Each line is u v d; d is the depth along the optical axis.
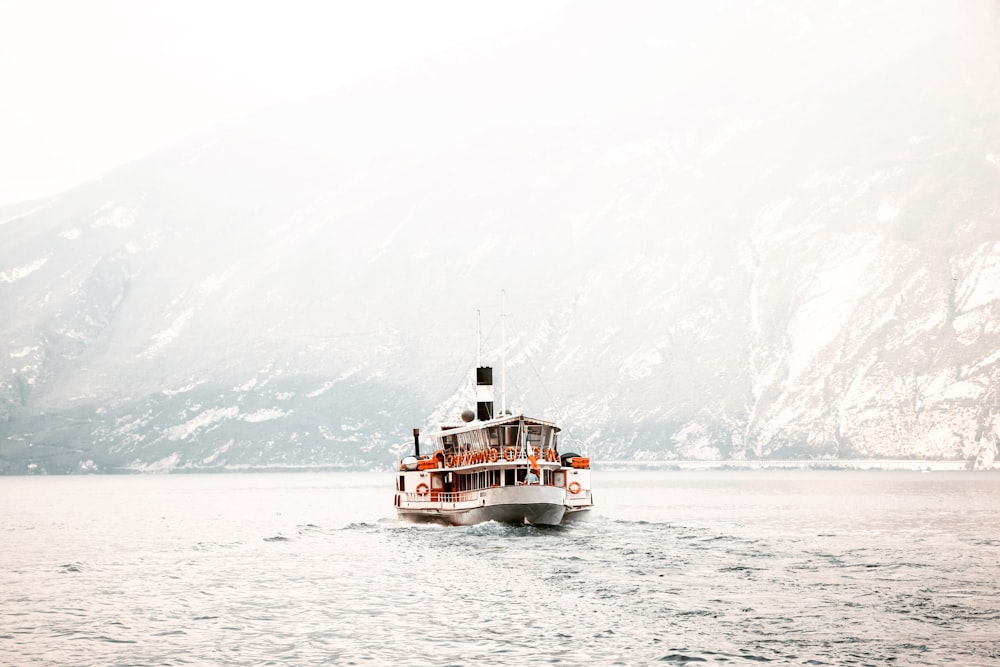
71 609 71.44
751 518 144.88
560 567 87.31
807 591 74.25
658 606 68.94
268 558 99.06
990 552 97.38
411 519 128.88
